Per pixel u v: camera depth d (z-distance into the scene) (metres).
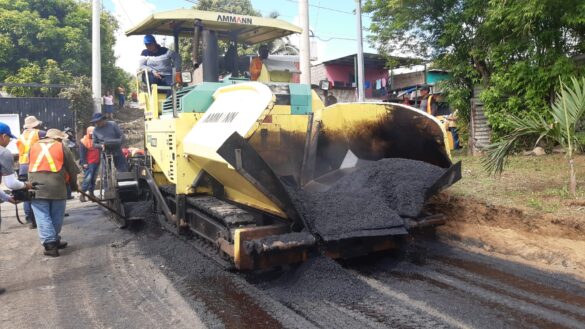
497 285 4.44
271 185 4.19
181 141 5.58
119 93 25.86
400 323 3.71
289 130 5.40
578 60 9.53
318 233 4.39
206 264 5.32
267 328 3.76
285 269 4.81
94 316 4.18
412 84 22.12
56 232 6.33
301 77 12.01
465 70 11.23
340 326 3.71
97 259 5.94
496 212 5.83
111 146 8.64
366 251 4.79
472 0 10.23
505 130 10.14
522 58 9.87
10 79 20.86
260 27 6.92
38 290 4.91
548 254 4.99
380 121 5.83
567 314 3.78
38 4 23.19
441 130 5.28
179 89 6.09
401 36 12.59
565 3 8.35
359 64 15.14
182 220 5.72
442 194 6.68
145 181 7.74
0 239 7.19
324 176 5.60
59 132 6.46
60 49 22.83
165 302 4.41
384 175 5.21
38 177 6.09
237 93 5.06
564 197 5.98
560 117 5.93
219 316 4.03
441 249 5.65
